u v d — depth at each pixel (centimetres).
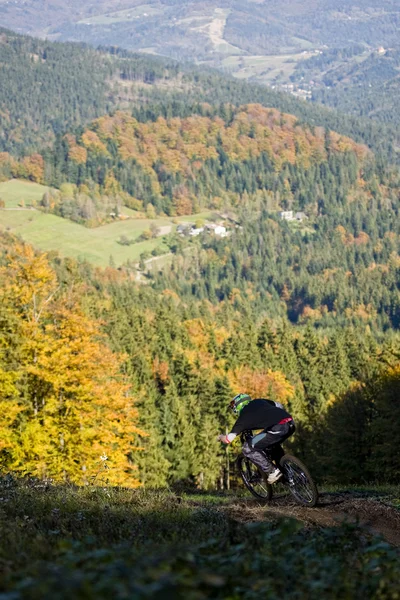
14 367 2872
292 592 423
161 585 296
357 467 5112
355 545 637
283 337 12600
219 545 566
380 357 9475
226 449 6631
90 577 340
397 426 4603
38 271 3231
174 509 924
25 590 302
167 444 6347
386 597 426
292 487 1030
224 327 16162
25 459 2742
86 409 2878
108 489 1156
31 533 659
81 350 2962
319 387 10475
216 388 7331
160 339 11144
